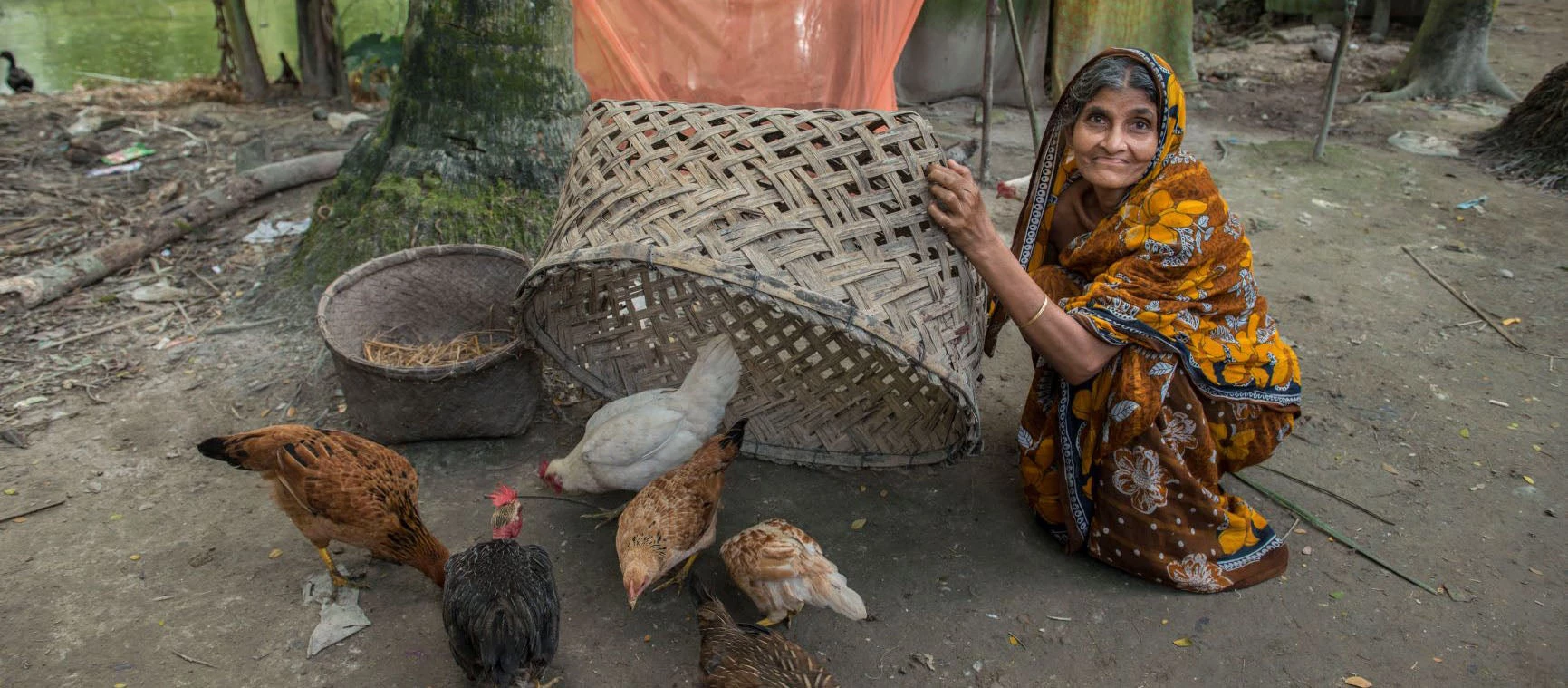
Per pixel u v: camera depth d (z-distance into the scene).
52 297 4.39
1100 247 2.68
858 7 5.66
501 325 3.85
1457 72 8.45
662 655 2.60
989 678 2.54
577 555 2.98
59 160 6.25
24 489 3.16
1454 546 3.03
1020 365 4.18
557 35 4.34
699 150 2.56
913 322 2.40
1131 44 8.41
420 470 3.32
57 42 10.22
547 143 4.37
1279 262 5.17
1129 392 2.59
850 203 2.45
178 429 3.51
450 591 2.36
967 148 6.66
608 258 2.37
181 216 5.07
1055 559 2.99
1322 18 11.23
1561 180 6.34
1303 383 3.99
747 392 3.48
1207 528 2.76
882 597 2.81
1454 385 3.97
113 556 2.88
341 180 4.55
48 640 2.56
